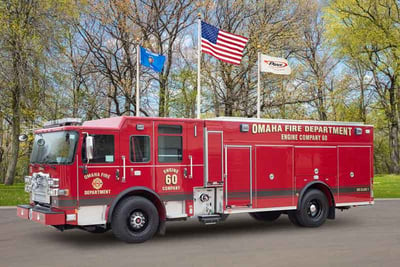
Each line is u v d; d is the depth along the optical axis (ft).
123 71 98.07
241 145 37.11
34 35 75.97
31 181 33.99
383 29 112.37
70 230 38.09
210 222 34.88
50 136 32.94
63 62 83.05
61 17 81.05
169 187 33.91
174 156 34.27
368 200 44.01
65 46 90.68
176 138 34.47
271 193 38.29
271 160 38.50
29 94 75.15
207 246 31.45
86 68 97.71
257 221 44.21
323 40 125.29
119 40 96.37
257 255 28.45
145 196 33.50
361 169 43.70
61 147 31.24
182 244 32.14
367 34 112.78
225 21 100.12
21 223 41.52
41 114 82.43
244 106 98.07
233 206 36.52
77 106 90.74
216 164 35.78
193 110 102.68
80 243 32.37
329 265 25.67
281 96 101.40
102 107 99.04
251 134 37.63
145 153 33.14
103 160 31.48
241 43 53.57
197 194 35.17
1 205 54.29
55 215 29.68
